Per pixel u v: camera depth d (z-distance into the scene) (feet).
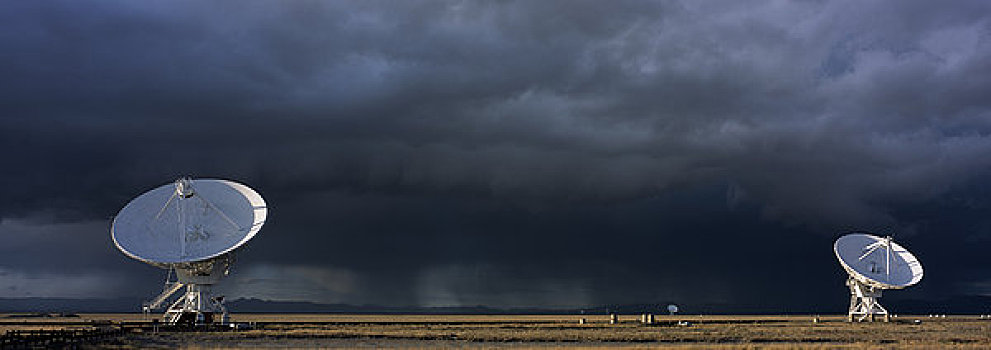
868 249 504.02
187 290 350.64
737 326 441.68
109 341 248.52
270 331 333.83
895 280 494.59
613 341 273.33
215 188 348.59
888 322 511.81
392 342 263.90
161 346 230.68
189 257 326.65
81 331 291.38
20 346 217.36
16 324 484.33
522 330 370.53
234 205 345.92
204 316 345.92
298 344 247.29
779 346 227.81
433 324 518.78
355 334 306.76
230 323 358.43
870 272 498.28
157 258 321.73
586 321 622.54
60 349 210.59
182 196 337.52
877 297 515.91
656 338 287.69
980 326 450.71
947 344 245.65
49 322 560.20
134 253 318.65
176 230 332.60
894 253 508.12
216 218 340.39
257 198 349.82
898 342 265.34
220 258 337.11
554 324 517.55
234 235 336.49
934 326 445.78
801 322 562.25
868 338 295.07
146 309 347.15
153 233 329.31
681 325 454.81
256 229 337.52
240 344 245.24
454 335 305.12
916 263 498.69
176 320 346.33
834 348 221.05
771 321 609.01
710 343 258.16
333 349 221.87
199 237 332.60
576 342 265.54
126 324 405.80
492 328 402.72
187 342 251.39
